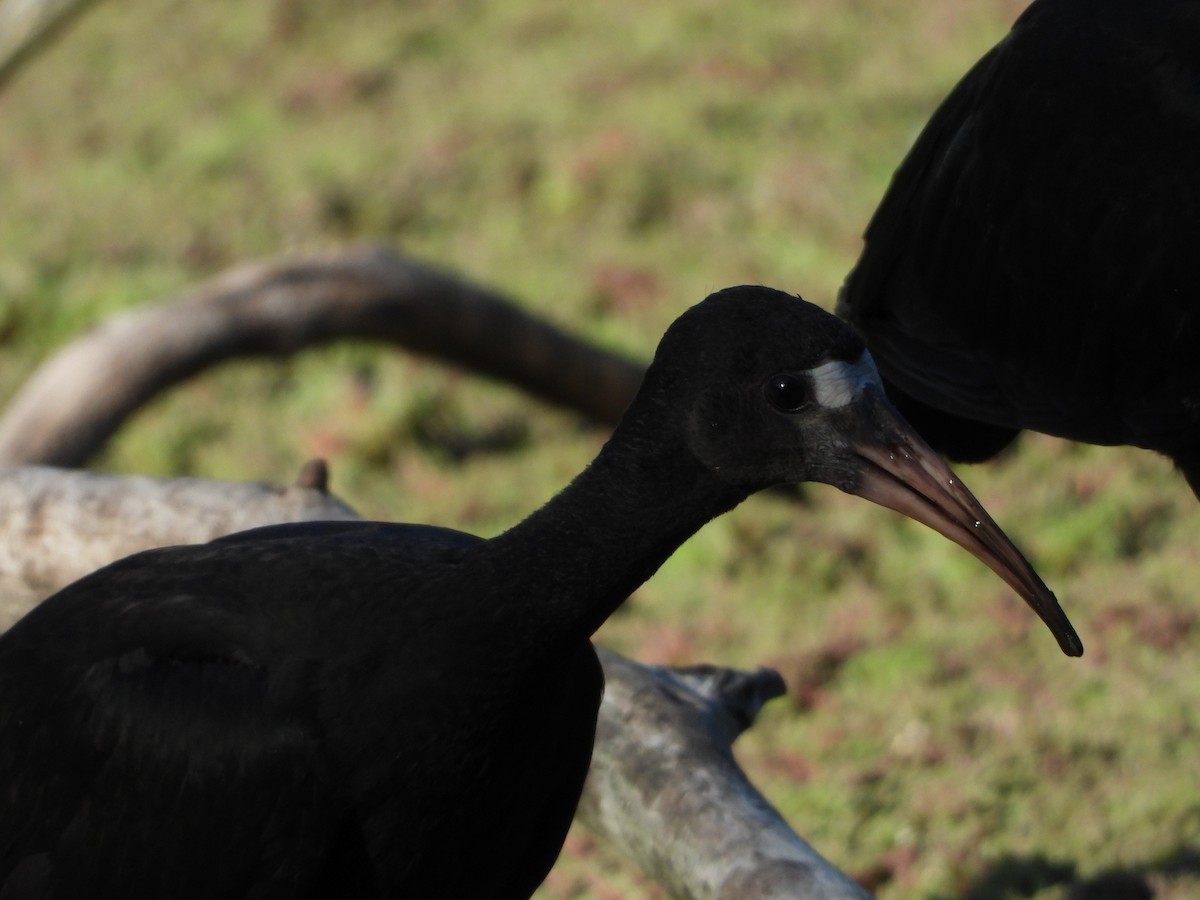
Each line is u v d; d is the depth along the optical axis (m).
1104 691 10.98
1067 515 13.09
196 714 5.37
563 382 14.57
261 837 5.37
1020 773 10.26
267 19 23.77
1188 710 10.60
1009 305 6.79
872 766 10.59
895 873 9.58
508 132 20.11
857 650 11.84
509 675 5.31
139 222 19.23
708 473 5.16
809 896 6.62
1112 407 6.80
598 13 23.06
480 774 5.43
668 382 5.14
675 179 18.73
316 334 13.74
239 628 5.40
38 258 18.53
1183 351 6.51
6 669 5.67
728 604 12.58
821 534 13.30
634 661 7.60
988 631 11.85
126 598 5.59
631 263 17.41
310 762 5.32
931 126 7.07
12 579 8.37
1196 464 6.89
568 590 5.25
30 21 12.81
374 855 5.46
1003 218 6.71
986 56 6.95
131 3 24.94
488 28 23.02
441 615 5.29
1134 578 12.23
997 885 9.31
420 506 14.35
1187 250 6.35
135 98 22.38
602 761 7.36
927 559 12.88
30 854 5.58
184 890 5.45
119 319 13.56
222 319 13.47
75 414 13.09
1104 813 9.77
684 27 22.25
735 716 7.68
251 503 8.04
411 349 14.20
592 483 5.24
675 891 7.17
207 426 15.67
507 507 14.26
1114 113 6.43
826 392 5.06
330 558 5.43
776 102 20.17
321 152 20.25
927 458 5.11
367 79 21.84
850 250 17.09
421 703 5.29
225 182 19.91
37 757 5.56
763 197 18.22
